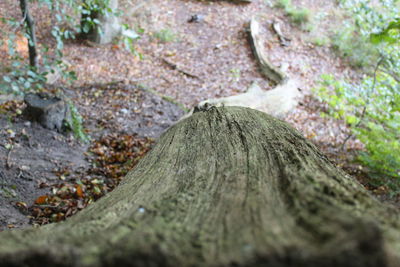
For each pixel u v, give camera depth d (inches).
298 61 431.8
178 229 39.2
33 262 31.5
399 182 209.8
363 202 44.6
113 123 252.8
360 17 223.8
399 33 187.2
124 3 477.1
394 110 223.5
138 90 308.5
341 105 293.7
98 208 57.5
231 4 534.6
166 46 430.0
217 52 431.5
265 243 31.7
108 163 200.2
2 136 185.5
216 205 50.1
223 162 79.2
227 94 348.2
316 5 542.3
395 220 39.7
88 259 31.4
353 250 25.8
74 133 215.6
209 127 111.2
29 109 205.5
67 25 409.4
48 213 143.3
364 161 215.6
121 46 404.2
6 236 40.1
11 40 145.1
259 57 413.4
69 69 335.6
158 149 106.7
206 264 30.0
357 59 436.8
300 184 52.0
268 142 91.0
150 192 64.0
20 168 166.1
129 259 30.4
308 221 36.4
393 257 28.3
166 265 30.1
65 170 178.2
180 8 510.0
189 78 372.8
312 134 285.7
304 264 27.1
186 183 67.7
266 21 504.7
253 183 60.9
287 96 331.6
